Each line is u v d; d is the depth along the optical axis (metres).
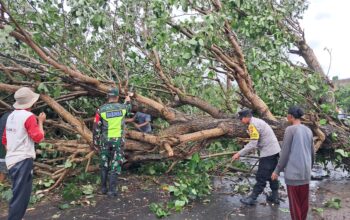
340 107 7.75
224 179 6.73
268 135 5.17
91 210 4.98
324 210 5.05
